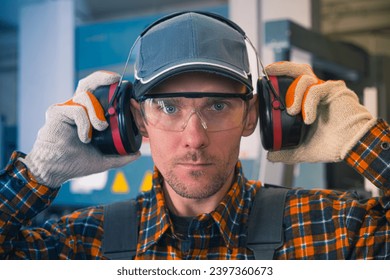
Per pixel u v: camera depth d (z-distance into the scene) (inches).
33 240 51.1
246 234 50.8
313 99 45.8
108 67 138.5
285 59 94.1
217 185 45.6
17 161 50.1
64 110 47.7
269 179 88.0
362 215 48.8
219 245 50.4
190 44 44.7
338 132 47.6
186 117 44.8
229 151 45.9
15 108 232.5
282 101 46.7
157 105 45.5
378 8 214.7
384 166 46.6
